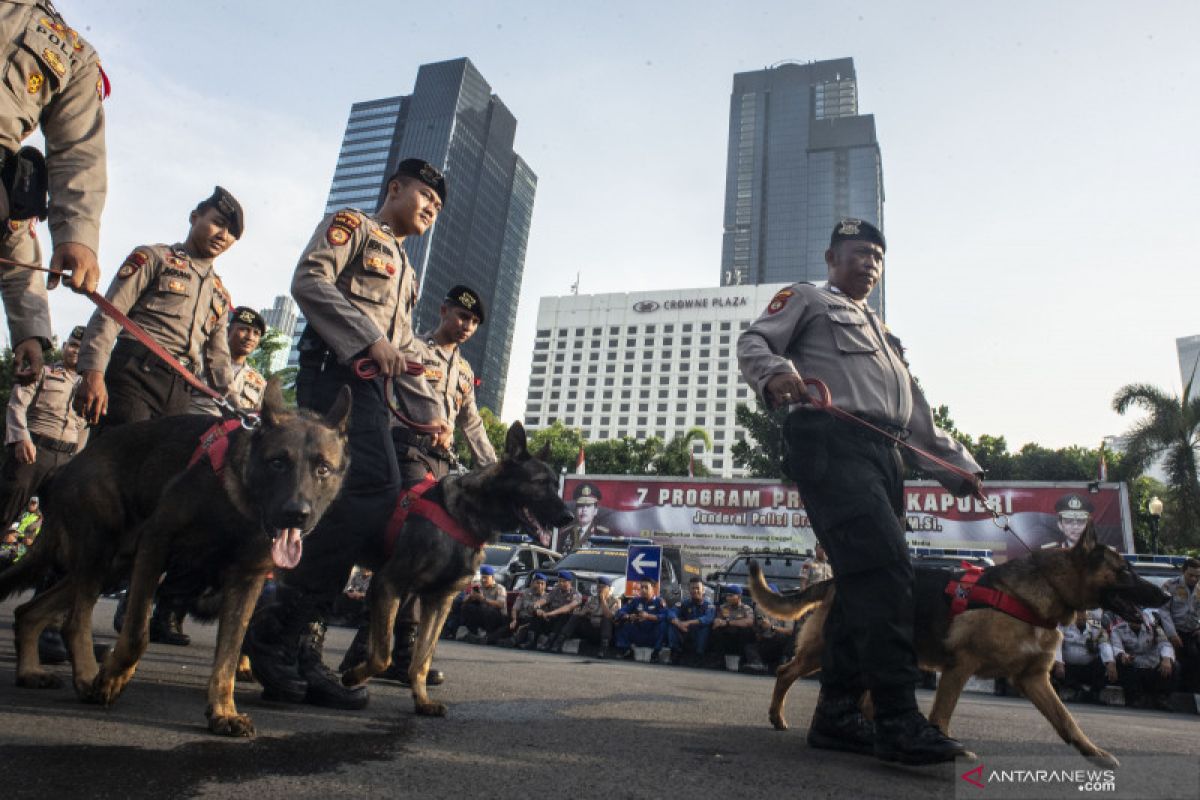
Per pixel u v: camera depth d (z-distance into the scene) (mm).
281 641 3068
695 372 130500
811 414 2922
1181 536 26328
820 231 178000
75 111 2609
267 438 2467
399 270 3479
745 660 9945
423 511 3381
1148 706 8570
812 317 3154
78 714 2402
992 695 8961
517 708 3494
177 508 2502
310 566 3045
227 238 4242
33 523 10805
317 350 3221
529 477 3545
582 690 4582
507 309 155375
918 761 2453
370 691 3787
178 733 2281
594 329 137000
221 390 4453
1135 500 31516
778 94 195375
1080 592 2900
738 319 131125
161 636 5145
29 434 4910
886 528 2705
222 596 2463
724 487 28562
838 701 2896
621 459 55562
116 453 2809
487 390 146625
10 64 2357
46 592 2924
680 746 2725
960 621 3008
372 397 3219
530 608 11188
